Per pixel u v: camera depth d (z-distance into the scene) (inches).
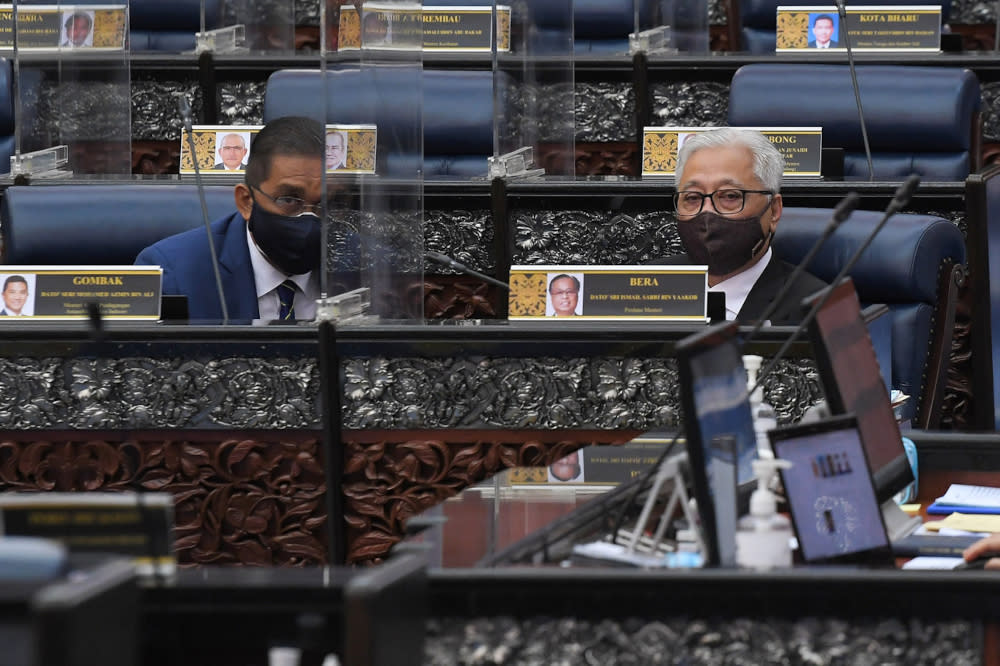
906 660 190.5
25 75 575.5
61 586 146.9
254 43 838.5
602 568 193.6
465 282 534.0
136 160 751.7
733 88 584.1
